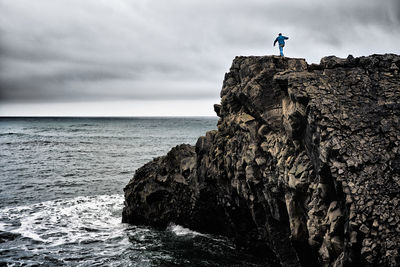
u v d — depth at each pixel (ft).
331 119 36.91
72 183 112.16
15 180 115.34
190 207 65.92
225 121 62.23
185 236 64.13
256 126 51.06
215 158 58.59
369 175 32.76
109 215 79.05
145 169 78.23
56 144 247.29
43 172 130.82
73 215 78.18
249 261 53.01
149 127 521.65
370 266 28.78
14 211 80.18
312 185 37.93
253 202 49.11
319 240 35.32
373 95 39.65
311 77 43.09
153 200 71.26
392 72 42.32
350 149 34.47
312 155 38.93
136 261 53.06
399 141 34.55
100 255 55.57
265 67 53.98
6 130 424.46
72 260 53.57
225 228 63.46
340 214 33.35
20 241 61.46
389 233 29.30
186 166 69.10
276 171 44.04
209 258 54.03
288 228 45.27
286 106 46.44
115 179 120.26
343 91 40.60
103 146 234.38
